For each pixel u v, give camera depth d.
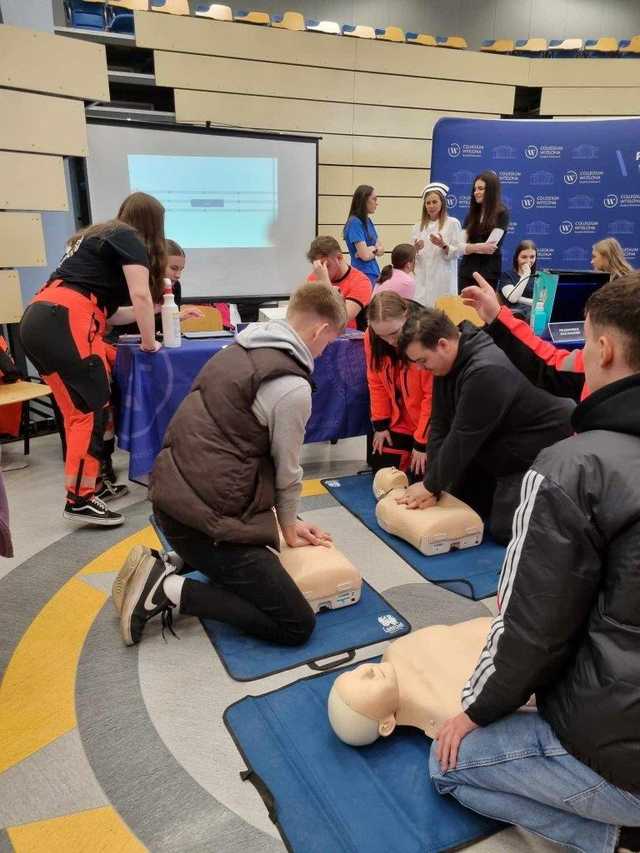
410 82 5.92
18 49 3.11
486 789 1.09
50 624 1.78
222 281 5.27
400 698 1.33
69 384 2.19
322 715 1.42
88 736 1.38
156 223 2.43
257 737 1.36
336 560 1.81
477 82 6.14
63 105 3.35
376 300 2.40
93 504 2.34
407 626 1.76
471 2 6.90
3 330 3.59
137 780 1.27
